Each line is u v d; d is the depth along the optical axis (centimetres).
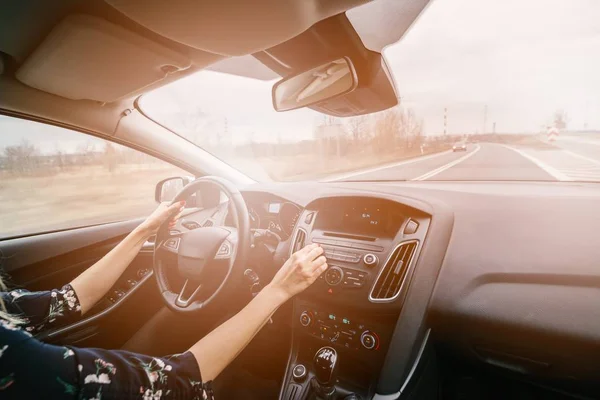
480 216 160
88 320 180
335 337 162
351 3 102
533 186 188
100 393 53
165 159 233
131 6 94
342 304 156
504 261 142
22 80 160
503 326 134
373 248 160
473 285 142
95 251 211
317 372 145
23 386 46
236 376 200
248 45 120
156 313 217
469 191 184
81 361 53
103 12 116
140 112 215
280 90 192
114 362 57
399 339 144
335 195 182
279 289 92
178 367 67
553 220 145
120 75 156
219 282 153
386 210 170
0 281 88
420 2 162
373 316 152
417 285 146
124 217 245
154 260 160
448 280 146
